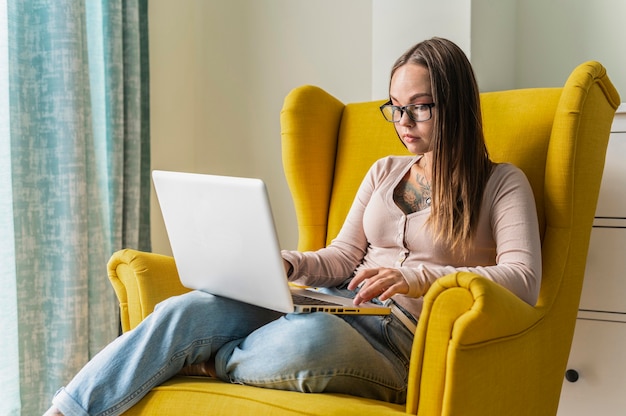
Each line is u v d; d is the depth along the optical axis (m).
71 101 2.15
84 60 2.23
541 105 1.67
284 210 2.79
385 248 1.58
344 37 2.65
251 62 2.80
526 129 1.66
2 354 2.05
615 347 1.87
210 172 2.88
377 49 2.28
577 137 1.48
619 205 1.86
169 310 1.32
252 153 2.82
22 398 2.10
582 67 1.50
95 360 1.28
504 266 1.33
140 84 2.53
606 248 1.88
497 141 1.69
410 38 2.22
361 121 1.96
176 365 1.31
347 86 2.66
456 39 2.15
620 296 1.86
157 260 1.62
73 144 2.16
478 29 2.16
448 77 1.45
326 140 1.96
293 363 1.24
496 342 1.19
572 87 1.48
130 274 1.60
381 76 2.28
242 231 1.28
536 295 1.35
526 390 1.35
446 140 1.45
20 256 2.10
